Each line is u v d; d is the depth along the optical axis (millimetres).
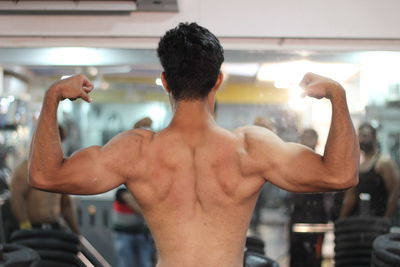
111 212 4176
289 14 2189
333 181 1221
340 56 2424
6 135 4227
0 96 3988
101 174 1276
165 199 1310
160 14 2182
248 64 2871
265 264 2049
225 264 1300
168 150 1317
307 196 3158
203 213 1309
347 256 2949
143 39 2227
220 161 1310
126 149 1312
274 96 3049
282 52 2303
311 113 2994
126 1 2094
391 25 2188
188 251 1293
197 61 1295
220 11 2182
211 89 1341
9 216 3154
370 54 2359
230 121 3785
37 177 1242
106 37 2232
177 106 1344
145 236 3906
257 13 2186
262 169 1309
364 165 3137
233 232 1317
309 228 3162
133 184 1321
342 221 3012
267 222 3770
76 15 2189
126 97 4668
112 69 3355
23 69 3574
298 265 3166
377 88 2871
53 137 1241
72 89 1245
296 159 1276
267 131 1404
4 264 1787
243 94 3693
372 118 3146
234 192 1308
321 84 1230
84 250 2902
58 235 2641
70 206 3311
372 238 2938
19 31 2201
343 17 2189
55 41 2242
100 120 5207
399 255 1808
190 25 1363
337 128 1214
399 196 3135
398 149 3463
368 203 3100
